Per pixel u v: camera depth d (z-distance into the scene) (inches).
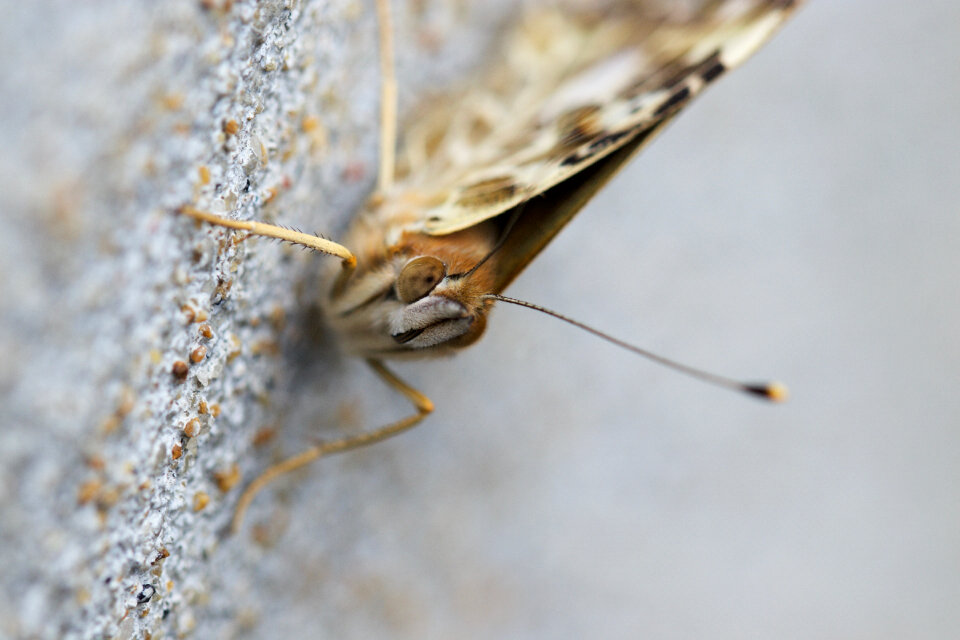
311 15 4.0
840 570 4.9
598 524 4.7
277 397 4.1
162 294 3.8
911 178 5.1
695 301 4.9
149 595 3.8
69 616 3.7
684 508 4.8
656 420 4.8
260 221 4.0
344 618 4.3
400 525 4.5
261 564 4.1
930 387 5.1
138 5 3.7
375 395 4.4
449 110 4.5
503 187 4.1
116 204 3.7
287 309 4.1
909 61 5.1
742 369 4.9
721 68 4.2
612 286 4.8
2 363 3.6
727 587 4.8
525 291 4.7
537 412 4.7
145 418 3.8
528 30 4.6
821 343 5.0
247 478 4.1
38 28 3.6
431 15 4.5
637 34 4.5
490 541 4.6
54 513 3.7
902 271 5.1
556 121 4.3
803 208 5.0
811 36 5.0
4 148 3.6
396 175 4.3
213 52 3.8
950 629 5.0
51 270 3.6
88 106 3.7
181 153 3.8
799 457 5.0
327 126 4.2
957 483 5.1
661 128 4.2
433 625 4.5
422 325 4.0
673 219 4.9
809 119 5.0
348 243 4.2
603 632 4.7
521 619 4.6
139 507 3.8
